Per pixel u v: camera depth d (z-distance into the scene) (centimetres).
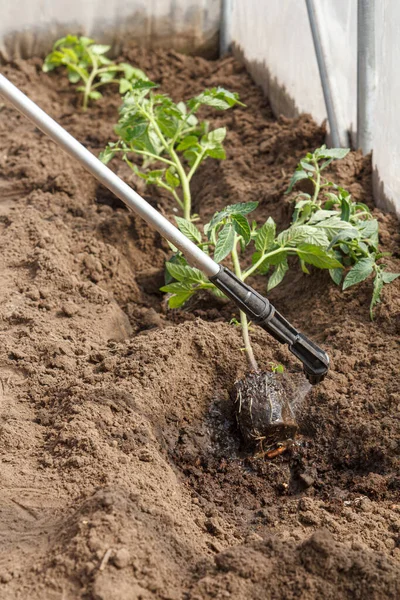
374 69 203
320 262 180
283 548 148
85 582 143
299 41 226
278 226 204
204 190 223
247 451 170
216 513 160
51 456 160
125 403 167
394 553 152
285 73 235
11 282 192
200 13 270
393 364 176
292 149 222
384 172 198
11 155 232
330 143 217
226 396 174
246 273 179
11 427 164
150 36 272
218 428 171
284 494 166
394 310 182
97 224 210
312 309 189
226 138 234
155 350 174
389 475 164
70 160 231
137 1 265
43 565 146
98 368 174
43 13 262
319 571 146
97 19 267
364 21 199
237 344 178
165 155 235
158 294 203
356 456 168
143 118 204
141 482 156
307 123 223
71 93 262
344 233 179
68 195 221
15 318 184
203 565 148
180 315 194
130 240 208
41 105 253
